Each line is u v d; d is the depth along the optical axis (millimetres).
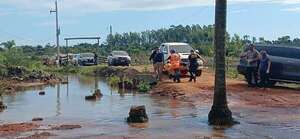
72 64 85562
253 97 31234
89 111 28969
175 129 22109
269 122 23156
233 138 19750
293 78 34812
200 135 20547
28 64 71938
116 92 40969
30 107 31859
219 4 23469
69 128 22875
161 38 133375
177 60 41938
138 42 145375
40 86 50594
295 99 30234
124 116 26469
